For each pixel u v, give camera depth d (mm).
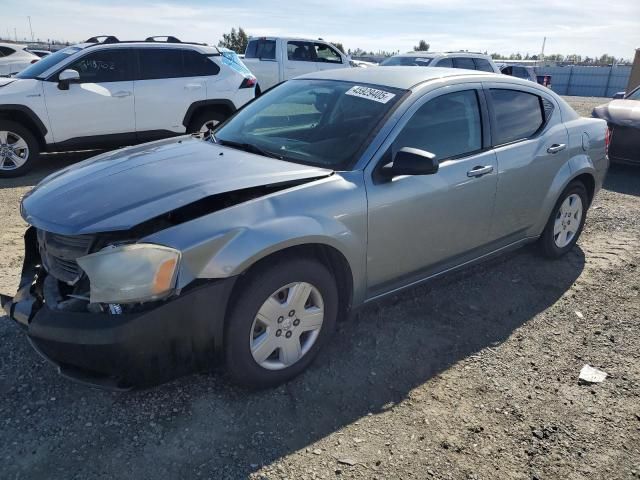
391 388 2953
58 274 2672
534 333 3584
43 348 2523
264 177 2850
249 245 2549
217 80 8727
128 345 2357
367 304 3320
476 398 2893
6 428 2533
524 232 4305
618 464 2459
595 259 4863
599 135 4793
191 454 2424
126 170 3043
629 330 3658
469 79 3807
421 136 3385
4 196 6457
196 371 2621
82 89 7664
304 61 14094
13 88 7246
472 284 4266
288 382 2961
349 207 2947
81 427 2559
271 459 2414
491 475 2371
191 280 2455
